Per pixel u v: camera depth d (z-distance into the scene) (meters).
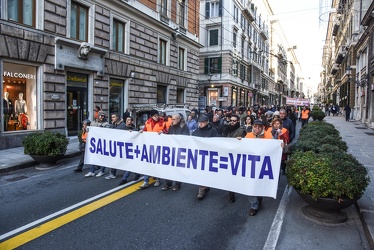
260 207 5.16
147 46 18.95
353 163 4.44
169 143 5.81
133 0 17.41
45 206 5.15
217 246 3.74
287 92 93.88
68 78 13.59
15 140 11.09
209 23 36.25
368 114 20.59
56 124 12.76
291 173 4.55
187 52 24.48
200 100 29.47
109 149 6.69
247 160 4.95
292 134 7.81
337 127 19.75
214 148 5.27
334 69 47.41
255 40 49.59
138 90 18.22
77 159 9.56
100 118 7.70
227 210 5.01
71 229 4.21
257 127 5.23
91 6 14.53
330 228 4.23
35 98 12.11
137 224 4.39
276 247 3.71
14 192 6.01
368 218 4.30
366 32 21.91
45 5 12.09
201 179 5.41
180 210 4.98
